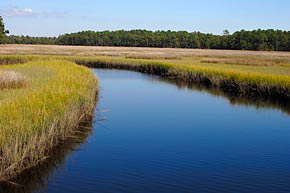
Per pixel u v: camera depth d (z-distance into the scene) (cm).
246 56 7306
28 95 1362
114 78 3738
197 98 2497
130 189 918
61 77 2047
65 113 1272
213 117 1847
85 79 2111
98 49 9562
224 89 3016
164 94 2662
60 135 1242
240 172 1054
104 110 1920
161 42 16000
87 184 943
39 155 1045
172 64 4284
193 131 1536
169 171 1048
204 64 4744
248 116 1892
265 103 2328
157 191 909
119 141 1341
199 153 1228
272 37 13738
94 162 1106
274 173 1051
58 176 992
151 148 1267
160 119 1752
